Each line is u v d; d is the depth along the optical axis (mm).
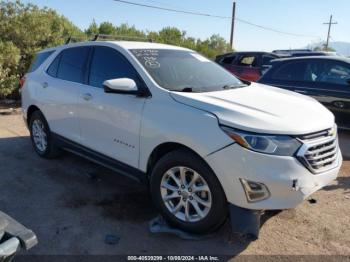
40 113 5449
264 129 3072
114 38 5742
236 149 3068
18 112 9258
